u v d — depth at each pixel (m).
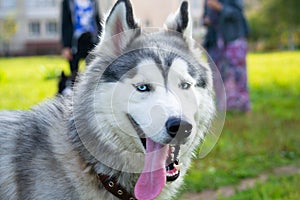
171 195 3.31
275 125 8.26
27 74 18.14
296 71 17.09
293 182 5.27
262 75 16.42
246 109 9.19
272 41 38.12
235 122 8.26
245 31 9.01
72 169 3.03
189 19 3.27
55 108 3.29
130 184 3.14
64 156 3.05
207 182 5.43
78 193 3.05
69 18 6.13
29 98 11.45
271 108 10.04
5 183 3.17
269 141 7.16
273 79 15.12
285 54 28.94
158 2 6.98
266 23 36.62
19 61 27.06
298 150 6.85
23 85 14.31
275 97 11.55
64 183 3.02
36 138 3.16
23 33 39.28
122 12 3.08
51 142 3.10
